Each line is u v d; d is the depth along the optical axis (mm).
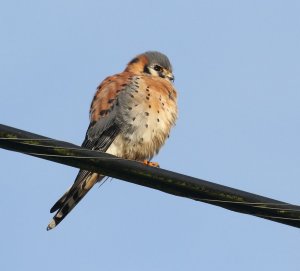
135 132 12492
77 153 7320
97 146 12617
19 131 7066
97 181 12273
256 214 7434
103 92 12938
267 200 7340
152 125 12578
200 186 7453
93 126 12727
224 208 7555
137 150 12625
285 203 7328
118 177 7562
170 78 14172
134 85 12797
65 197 11664
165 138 12906
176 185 7484
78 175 11766
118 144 12578
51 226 11461
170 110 12906
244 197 7387
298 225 7348
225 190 7406
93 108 12891
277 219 7367
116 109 12602
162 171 7465
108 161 7379
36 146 7172
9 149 7145
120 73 13672
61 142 7242
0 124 7016
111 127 12570
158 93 12805
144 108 12586
